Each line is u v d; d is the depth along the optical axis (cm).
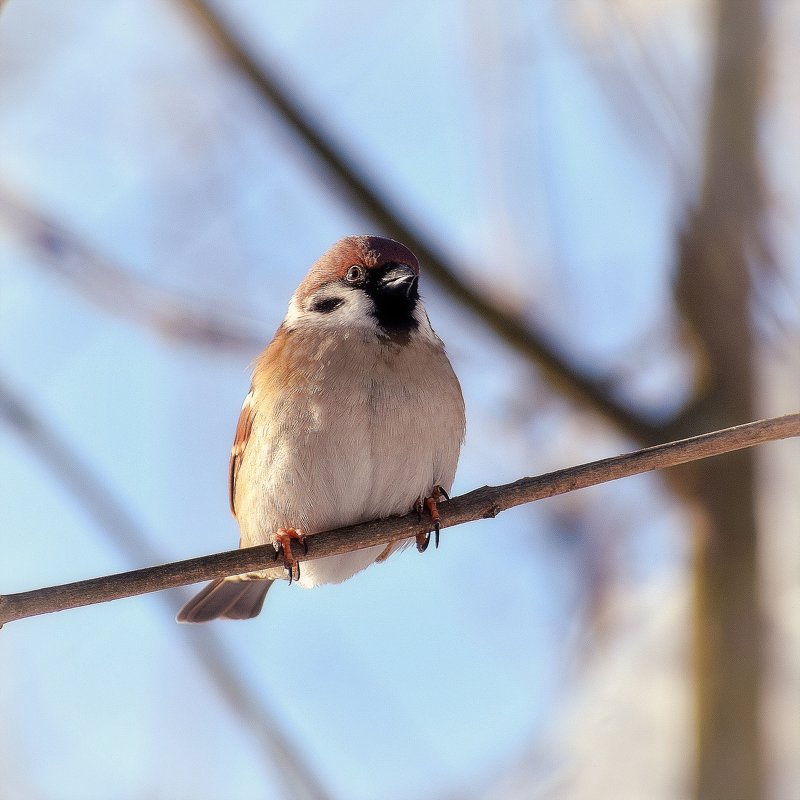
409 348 962
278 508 955
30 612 780
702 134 1094
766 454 1138
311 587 1048
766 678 1080
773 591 1252
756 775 1052
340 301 980
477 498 903
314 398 941
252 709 952
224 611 1116
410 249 1111
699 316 1095
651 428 1108
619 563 1294
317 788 939
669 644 1289
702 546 1107
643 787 1190
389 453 940
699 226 1084
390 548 1009
